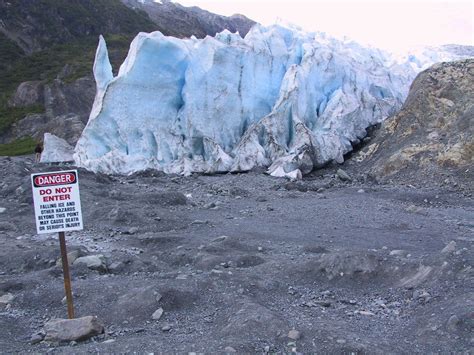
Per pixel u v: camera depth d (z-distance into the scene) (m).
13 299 7.01
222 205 13.91
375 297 6.81
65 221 5.91
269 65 23.72
